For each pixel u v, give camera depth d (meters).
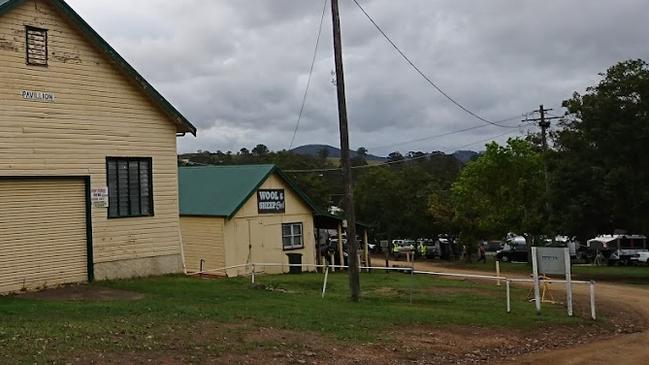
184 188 34.81
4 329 11.06
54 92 18.31
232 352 10.39
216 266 31.61
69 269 18.69
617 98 35.34
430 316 15.53
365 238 38.28
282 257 34.28
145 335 11.07
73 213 18.86
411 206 65.06
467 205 50.94
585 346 13.30
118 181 20.08
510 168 47.62
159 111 21.31
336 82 18.08
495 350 12.45
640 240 54.59
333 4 18.08
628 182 34.44
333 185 83.44
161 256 21.25
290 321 13.60
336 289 22.19
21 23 17.59
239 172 34.50
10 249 17.25
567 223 37.97
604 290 26.75
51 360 9.02
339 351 11.20
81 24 18.75
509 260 57.56
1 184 17.08
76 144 18.83
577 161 37.44
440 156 93.19
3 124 17.09
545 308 18.38
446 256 64.69
